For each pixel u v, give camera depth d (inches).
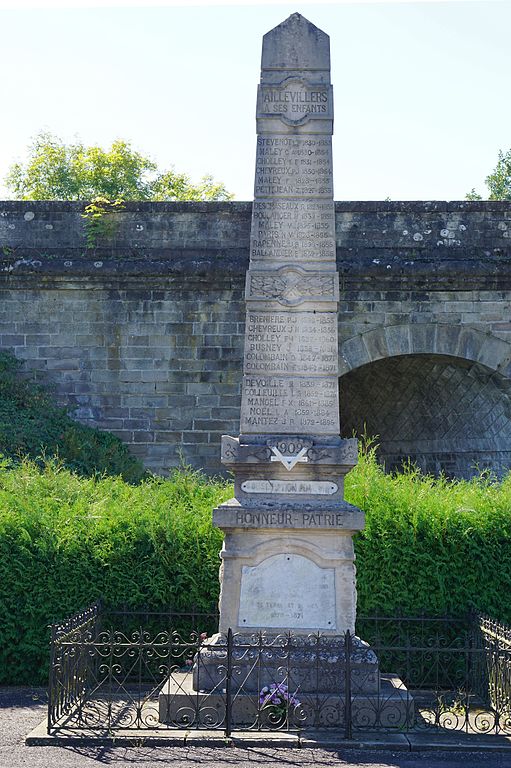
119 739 368.5
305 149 447.8
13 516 526.6
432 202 847.1
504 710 411.2
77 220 861.2
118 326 856.3
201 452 848.3
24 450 783.1
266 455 422.9
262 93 450.6
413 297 850.1
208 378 851.4
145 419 850.8
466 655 442.0
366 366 924.6
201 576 511.8
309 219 444.5
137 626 508.1
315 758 350.9
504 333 848.9
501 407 894.4
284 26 454.9
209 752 358.6
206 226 853.2
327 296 438.9
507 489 572.4
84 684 436.1
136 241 854.5
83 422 853.2
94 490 604.4
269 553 418.9
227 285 849.5
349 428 1073.5
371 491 537.3
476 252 845.8
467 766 343.3
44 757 350.9
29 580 509.4
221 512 417.7
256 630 414.0
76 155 1813.5
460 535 515.8
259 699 388.8
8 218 863.7
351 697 391.5
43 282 858.1
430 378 938.1
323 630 413.4
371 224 846.5
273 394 434.6
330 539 420.2
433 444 1002.7
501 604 513.0
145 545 518.6
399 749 363.9
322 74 452.4
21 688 498.9
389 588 510.0
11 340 861.8
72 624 422.0
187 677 421.1
